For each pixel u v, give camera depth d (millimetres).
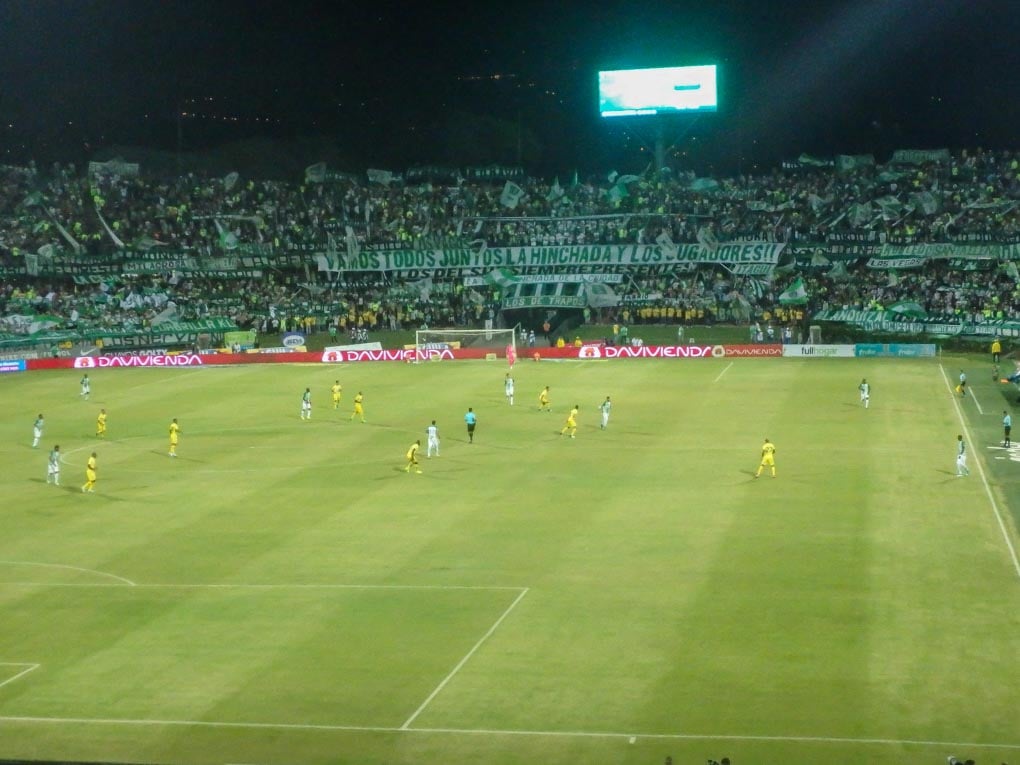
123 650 37281
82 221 121000
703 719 31156
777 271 114938
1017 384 81125
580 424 72062
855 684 32938
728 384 86625
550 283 118312
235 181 127688
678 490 54875
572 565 44156
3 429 75938
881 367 94438
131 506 55125
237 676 35000
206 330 114688
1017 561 43188
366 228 122750
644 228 118875
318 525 50812
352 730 31281
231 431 73188
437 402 81750
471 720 31641
